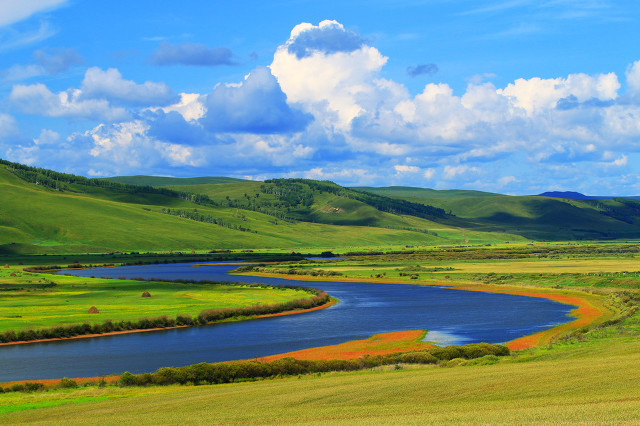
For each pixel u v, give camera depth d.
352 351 77.81
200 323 107.00
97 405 44.75
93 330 96.31
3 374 66.94
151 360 74.62
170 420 36.47
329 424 31.19
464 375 46.81
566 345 66.75
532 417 29.42
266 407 39.50
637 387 36.28
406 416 32.59
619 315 97.31
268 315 118.06
